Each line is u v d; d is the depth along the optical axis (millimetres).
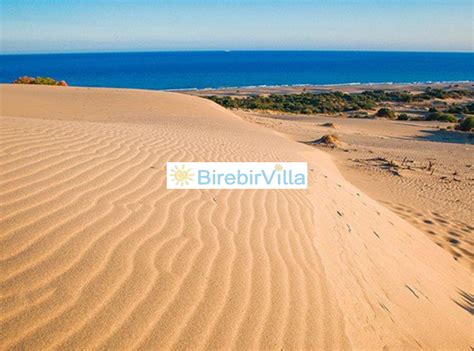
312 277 3221
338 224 4859
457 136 24906
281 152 9578
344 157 14984
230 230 3713
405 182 11203
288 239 3848
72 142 5141
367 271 3826
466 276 5363
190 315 2422
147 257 2887
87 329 2131
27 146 4477
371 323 2916
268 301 2746
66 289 2363
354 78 138250
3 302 2162
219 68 193250
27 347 1942
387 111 40031
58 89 26375
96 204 3494
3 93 22125
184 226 3541
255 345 2322
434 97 69062
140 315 2316
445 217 8156
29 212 3061
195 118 17969
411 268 4598
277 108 48781
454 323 3674
